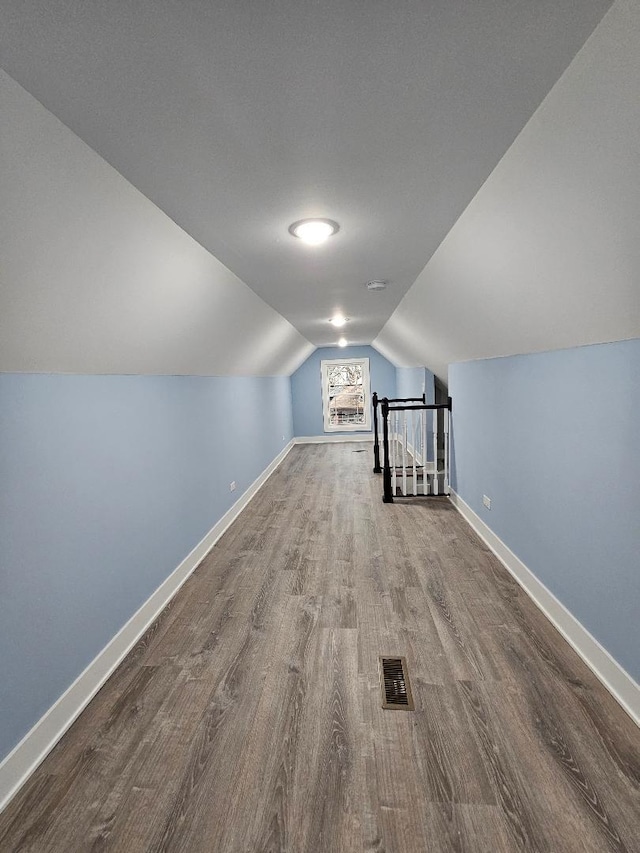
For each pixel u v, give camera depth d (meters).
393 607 3.01
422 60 1.03
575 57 1.01
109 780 1.80
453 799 1.67
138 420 2.99
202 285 2.77
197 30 0.91
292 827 1.59
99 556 2.46
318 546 4.14
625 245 1.41
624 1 0.84
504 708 2.09
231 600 3.21
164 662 2.53
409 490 6.03
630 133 1.07
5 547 1.82
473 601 3.05
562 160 1.31
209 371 4.35
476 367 4.28
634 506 1.97
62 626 2.12
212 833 1.58
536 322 2.47
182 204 1.79
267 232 2.17
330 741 1.95
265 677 2.38
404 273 3.14
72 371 2.29
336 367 10.35
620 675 2.10
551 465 2.76
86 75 1.02
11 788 1.75
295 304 4.22
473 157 1.49
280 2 0.85
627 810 1.60
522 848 1.49
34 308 1.67
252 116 1.23
